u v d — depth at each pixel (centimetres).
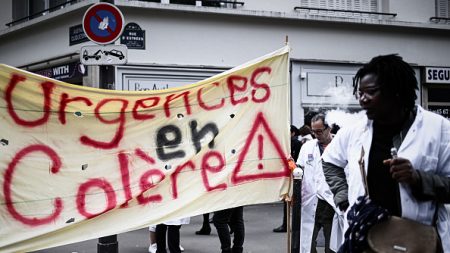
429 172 304
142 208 557
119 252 826
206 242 902
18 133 516
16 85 514
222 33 1371
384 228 304
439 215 315
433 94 1645
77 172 536
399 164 292
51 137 529
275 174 608
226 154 593
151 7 1276
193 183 578
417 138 309
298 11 1456
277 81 611
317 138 669
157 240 747
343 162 364
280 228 995
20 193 511
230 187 590
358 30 1523
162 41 1312
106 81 736
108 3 725
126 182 552
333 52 1493
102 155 548
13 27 1547
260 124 606
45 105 528
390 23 1540
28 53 1532
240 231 700
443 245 312
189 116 583
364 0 1559
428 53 1620
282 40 1434
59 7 1448
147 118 568
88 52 716
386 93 310
